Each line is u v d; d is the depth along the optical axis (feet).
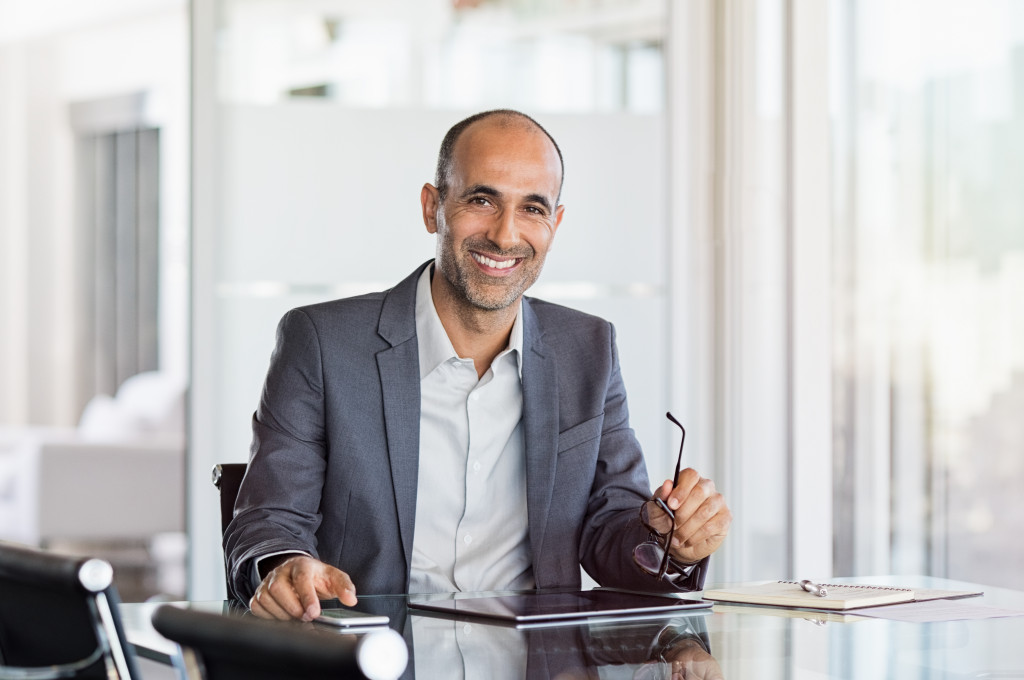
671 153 12.19
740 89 11.87
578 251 12.09
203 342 11.35
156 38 29.35
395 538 6.14
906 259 10.81
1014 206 9.86
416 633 4.44
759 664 3.98
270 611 4.75
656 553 5.60
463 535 6.33
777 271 11.66
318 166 11.65
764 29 11.69
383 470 6.17
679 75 12.16
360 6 11.80
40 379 30.73
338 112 11.68
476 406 6.37
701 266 12.18
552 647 4.19
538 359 6.47
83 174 30.60
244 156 11.48
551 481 6.29
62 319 30.66
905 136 10.80
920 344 10.71
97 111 30.30
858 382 11.22
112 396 30.12
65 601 3.66
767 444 11.73
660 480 12.16
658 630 4.53
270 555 5.41
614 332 6.88
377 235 11.76
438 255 6.44
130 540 23.32
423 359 6.40
